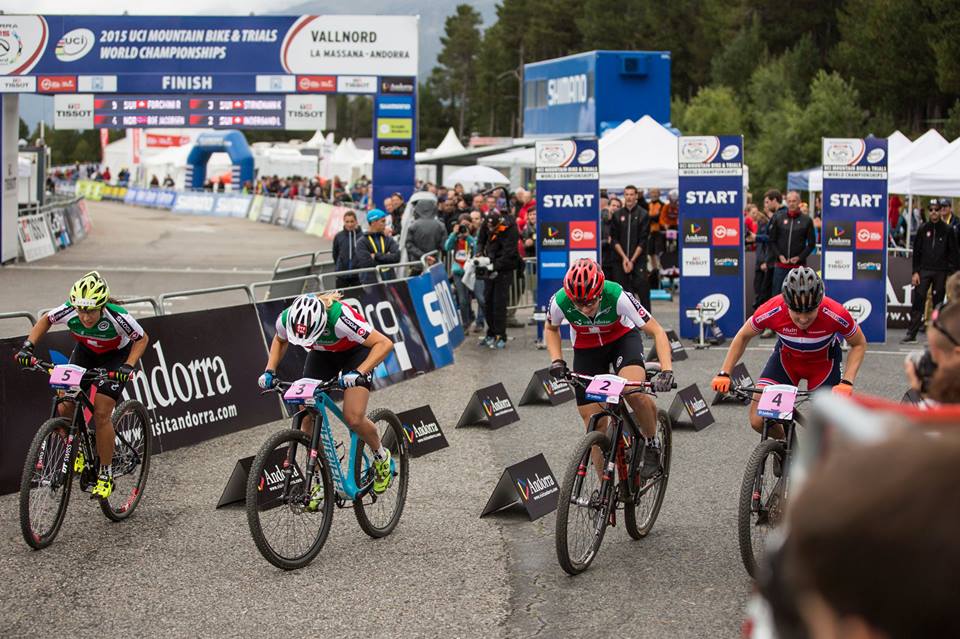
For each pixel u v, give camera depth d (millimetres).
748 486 4570
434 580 4781
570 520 4812
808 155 37094
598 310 5227
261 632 4160
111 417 5559
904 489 678
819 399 895
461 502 6148
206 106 20812
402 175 20844
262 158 53469
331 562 5070
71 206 29328
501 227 12000
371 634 4129
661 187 16625
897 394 9352
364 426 5293
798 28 51750
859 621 686
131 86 20703
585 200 12258
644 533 5418
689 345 12469
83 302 5395
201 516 5852
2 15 20594
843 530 686
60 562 5043
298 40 20562
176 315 7688
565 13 74312
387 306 10203
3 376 6203
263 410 8289
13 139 21672
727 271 12648
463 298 13328
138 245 28594
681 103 49438
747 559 4582
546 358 11508
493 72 90125
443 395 9469
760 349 12180
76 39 20578
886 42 39875
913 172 16688
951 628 660
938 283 12430
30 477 5086
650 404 5328
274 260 24484
